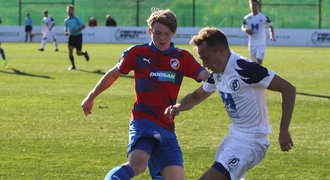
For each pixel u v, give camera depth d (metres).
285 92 12.12
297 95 33.53
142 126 13.03
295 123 24.92
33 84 37.56
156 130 12.99
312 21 103.81
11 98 31.33
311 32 95.50
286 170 17.31
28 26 97.06
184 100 13.45
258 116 12.52
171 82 13.27
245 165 12.47
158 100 13.16
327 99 32.00
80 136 21.70
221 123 24.64
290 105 12.10
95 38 97.50
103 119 25.23
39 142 20.64
